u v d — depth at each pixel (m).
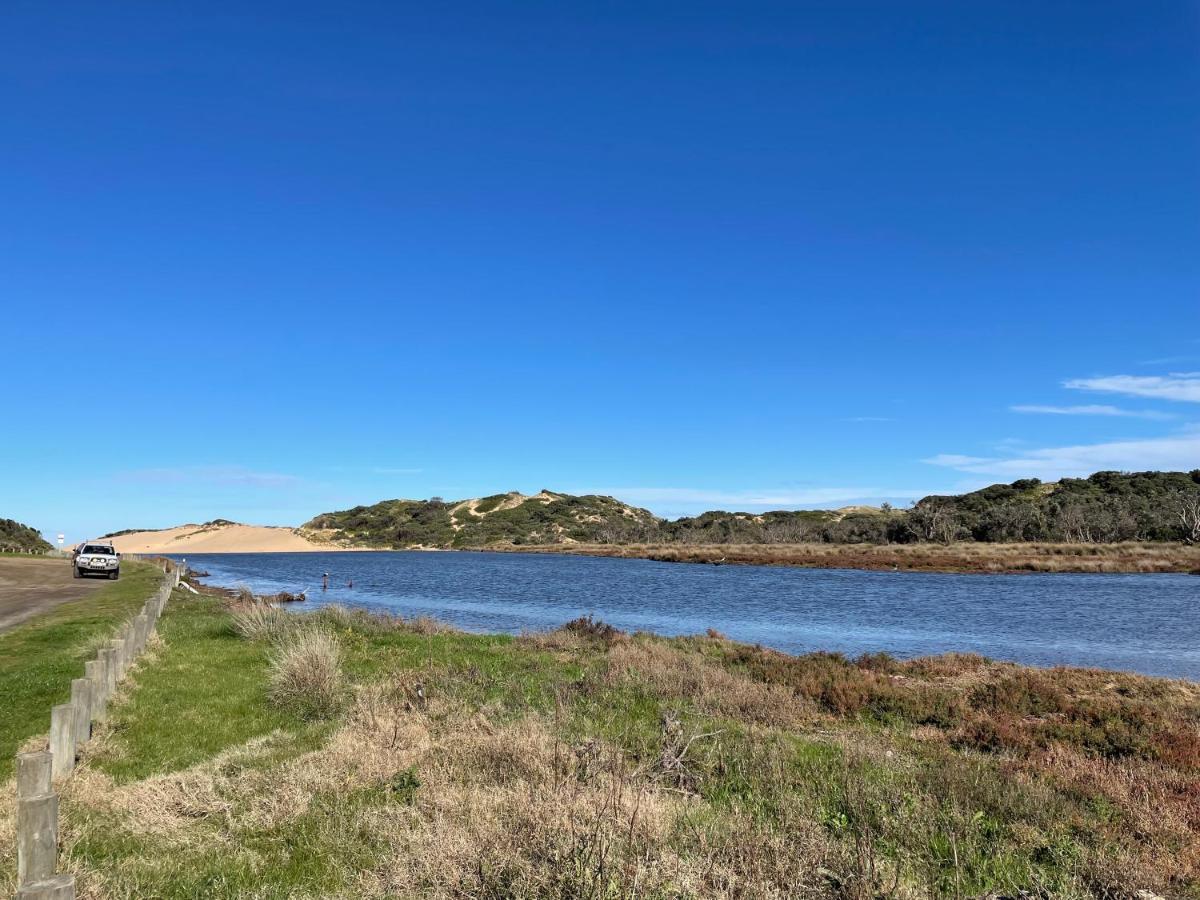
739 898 5.09
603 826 5.84
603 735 9.76
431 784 7.65
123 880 5.63
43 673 13.34
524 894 5.06
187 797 7.60
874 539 102.06
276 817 7.07
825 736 11.69
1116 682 16.00
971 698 14.45
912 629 29.39
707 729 10.80
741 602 40.72
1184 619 31.84
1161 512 86.94
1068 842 6.77
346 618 22.89
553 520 189.25
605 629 22.56
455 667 15.70
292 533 190.00
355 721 10.70
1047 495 112.44
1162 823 7.38
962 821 7.10
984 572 62.66
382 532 189.00
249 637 19.30
